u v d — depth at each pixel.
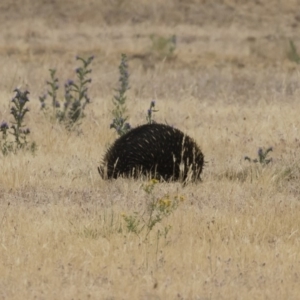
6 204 39.25
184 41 105.88
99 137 53.59
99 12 118.00
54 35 107.25
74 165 46.88
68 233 34.03
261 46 97.06
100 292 27.84
